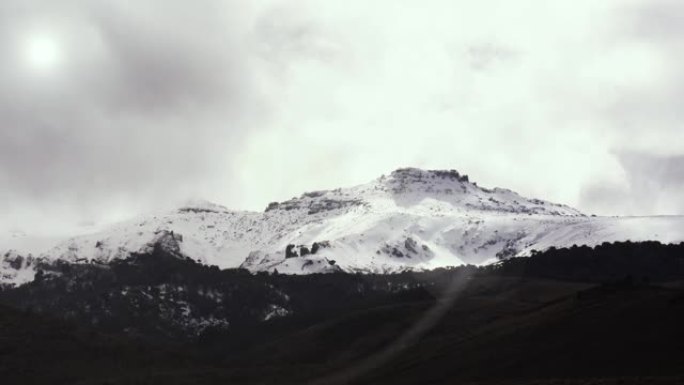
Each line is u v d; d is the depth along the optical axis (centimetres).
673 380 17225
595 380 18200
